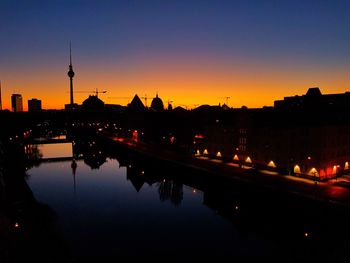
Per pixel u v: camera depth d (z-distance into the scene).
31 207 61.03
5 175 83.19
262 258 43.19
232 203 67.12
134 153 125.06
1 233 43.12
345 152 71.12
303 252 43.41
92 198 75.38
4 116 185.62
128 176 100.31
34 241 45.75
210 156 99.44
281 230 52.81
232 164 86.44
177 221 58.72
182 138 132.38
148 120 170.12
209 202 69.88
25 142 162.00
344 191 55.47
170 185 85.56
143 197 75.62
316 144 64.94
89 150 178.50
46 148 199.75
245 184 64.12
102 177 99.88
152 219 59.91
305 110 87.06
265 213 58.81
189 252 45.94
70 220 59.41
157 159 102.81
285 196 55.12
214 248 46.97
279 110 93.62
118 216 62.00
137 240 50.19
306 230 51.00
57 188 85.81
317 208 49.59
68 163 129.12
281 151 73.00
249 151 82.62
